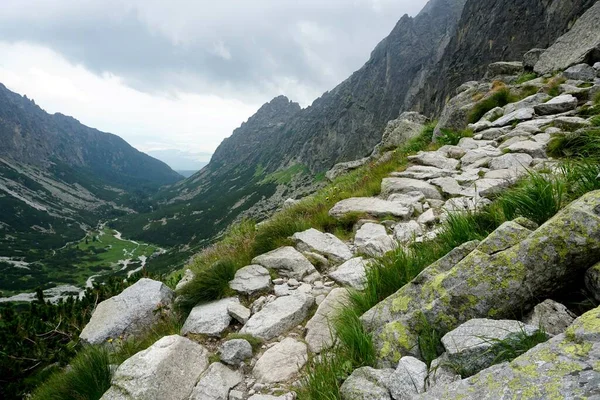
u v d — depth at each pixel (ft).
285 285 20.48
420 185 32.24
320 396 11.10
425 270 13.55
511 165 31.81
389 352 11.78
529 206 15.53
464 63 374.02
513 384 7.30
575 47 66.08
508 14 327.47
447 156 43.73
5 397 25.09
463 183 31.71
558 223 11.21
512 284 11.09
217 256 28.91
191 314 18.99
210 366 14.71
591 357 6.95
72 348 26.58
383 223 26.94
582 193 15.28
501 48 312.50
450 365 9.93
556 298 11.28
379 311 13.66
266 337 16.37
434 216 25.46
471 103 59.31
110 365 15.90
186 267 35.27
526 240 11.43
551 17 250.98
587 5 198.80
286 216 33.63
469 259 12.13
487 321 10.28
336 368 12.14
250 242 27.35
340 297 17.39
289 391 12.79
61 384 15.99
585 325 7.67
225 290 20.57
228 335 17.17
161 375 13.50
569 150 30.19
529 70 81.51
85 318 32.96
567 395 6.44
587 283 10.67
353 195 35.83
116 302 21.24
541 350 7.79
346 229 28.50
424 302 12.35
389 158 57.06
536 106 47.06
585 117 39.65
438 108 384.68
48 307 34.04
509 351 9.18
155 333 19.06
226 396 13.33
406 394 9.71
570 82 55.06
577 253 10.63
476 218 17.88
